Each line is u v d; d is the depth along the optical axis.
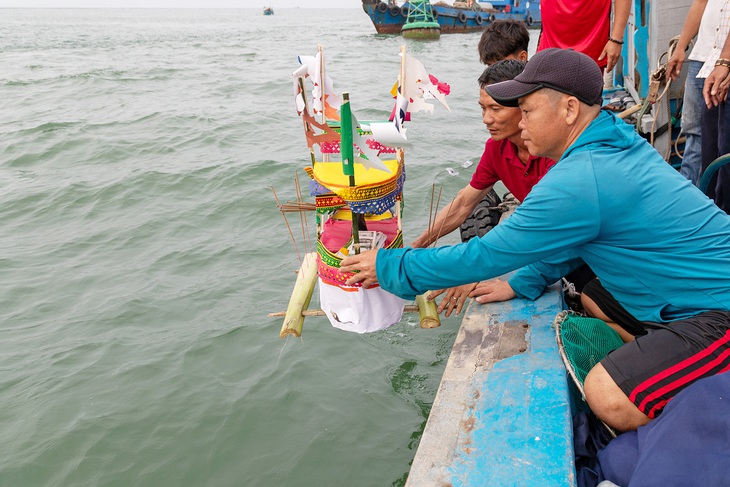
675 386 2.19
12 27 83.19
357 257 2.64
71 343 4.80
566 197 2.29
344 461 3.46
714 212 2.35
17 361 4.61
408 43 36.69
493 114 2.96
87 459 3.62
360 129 2.70
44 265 6.23
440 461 2.21
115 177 8.80
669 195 2.30
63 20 136.75
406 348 4.41
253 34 58.88
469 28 43.22
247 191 7.93
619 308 2.83
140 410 3.99
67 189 8.38
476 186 3.46
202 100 15.20
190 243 6.54
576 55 2.34
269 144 10.37
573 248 2.55
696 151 4.19
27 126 12.36
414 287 2.58
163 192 8.13
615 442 2.26
